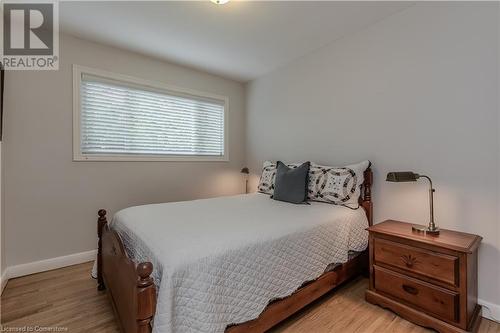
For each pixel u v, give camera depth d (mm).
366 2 2012
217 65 3297
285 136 3305
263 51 2891
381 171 2285
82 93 2617
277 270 1477
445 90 1880
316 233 1761
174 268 1084
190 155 3449
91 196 2680
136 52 2914
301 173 2475
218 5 2039
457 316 1464
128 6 2051
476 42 1728
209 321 1108
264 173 3150
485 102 1692
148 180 3066
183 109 3381
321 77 2814
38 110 2369
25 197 2320
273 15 2184
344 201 2254
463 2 1786
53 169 2457
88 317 1685
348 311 1763
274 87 3457
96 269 2100
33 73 2344
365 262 2266
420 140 2023
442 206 1903
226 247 1288
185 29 2412
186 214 1896
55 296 1946
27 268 2320
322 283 1792
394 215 2193
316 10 2113
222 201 2498
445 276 1505
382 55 2264
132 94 2949
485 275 1700
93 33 2484
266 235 1486
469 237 1636
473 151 1748
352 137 2520
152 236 1390
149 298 1029
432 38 1946
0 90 1956
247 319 1293
